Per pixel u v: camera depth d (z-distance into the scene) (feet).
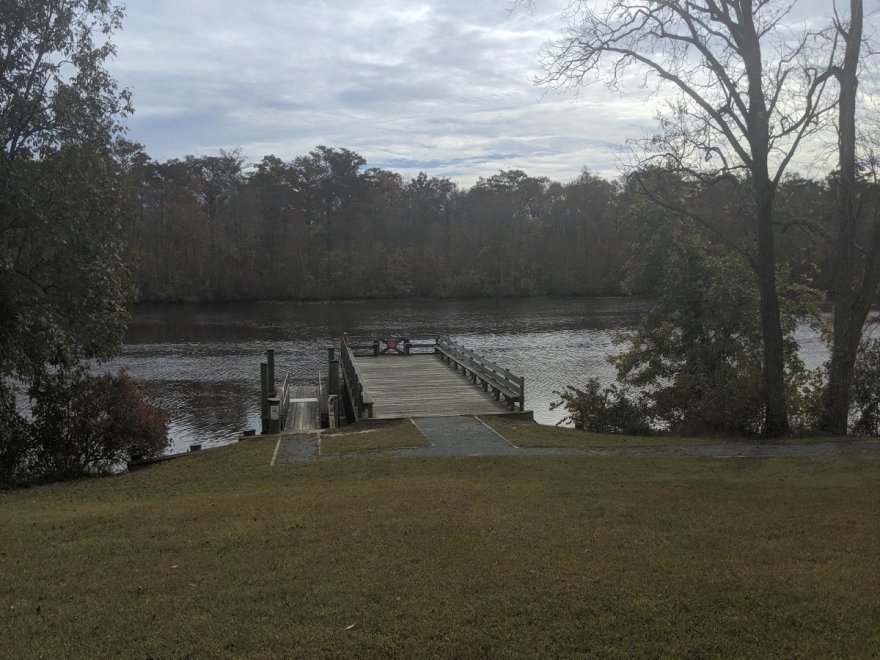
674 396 61.72
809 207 61.82
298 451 44.55
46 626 15.58
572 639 14.84
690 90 51.78
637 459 39.81
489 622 15.61
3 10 46.01
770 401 50.85
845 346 52.06
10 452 47.73
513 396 55.98
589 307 236.84
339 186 305.32
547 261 298.97
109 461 52.19
